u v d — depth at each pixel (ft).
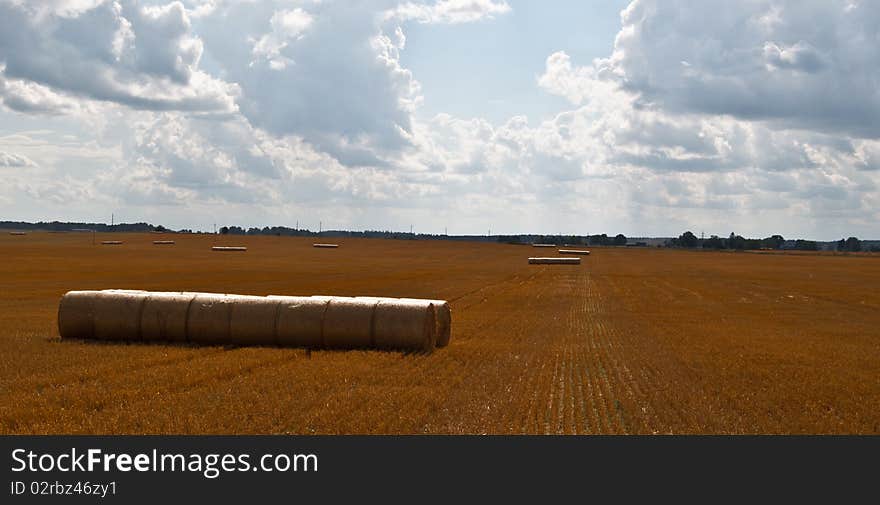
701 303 160.66
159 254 383.45
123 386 58.03
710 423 52.95
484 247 570.05
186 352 74.79
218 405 52.39
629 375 70.28
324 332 80.18
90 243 519.60
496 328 107.45
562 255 466.70
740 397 61.05
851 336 106.52
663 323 119.24
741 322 123.54
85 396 54.08
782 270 326.24
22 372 63.52
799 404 59.26
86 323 82.84
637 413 54.65
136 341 82.74
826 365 78.79
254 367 68.08
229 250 445.78
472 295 170.81
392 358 74.49
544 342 92.63
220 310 81.30
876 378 71.51
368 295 162.81
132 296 83.05
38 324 98.89
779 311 145.07
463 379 65.51
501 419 52.16
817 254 634.84
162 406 51.96
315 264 316.19
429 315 81.05
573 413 55.01
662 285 218.79
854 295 188.75
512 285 207.72
